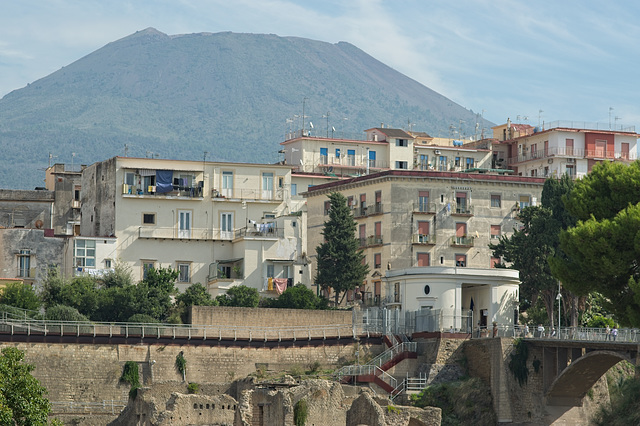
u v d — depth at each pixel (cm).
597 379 12006
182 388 11144
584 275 11062
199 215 15400
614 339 11688
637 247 10481
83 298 13288
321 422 10044
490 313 13238
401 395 12038
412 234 15762
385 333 12950
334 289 14975
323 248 14938
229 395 10988
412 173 15838
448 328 12656
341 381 12319
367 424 9969
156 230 15162
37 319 12488
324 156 19962
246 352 12550
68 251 14775
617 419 11606
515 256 14288
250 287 14750
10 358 8025
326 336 12825
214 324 12825
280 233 15525
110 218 15250
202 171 15550
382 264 15725
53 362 11731
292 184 18800
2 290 13412
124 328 12106
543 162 19800
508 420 11869
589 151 19800
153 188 15225
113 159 15312
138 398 11050
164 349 12219
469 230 16050
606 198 11344
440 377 12356
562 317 14200
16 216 17675
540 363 12131
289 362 12669
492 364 12088
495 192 16262
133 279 14938
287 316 13162
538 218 14312
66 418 11281
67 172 18275
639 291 10300
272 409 10056
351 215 15362
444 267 13200
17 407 7800
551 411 12075
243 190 15712
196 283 14825
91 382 11838
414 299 13362
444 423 11800
